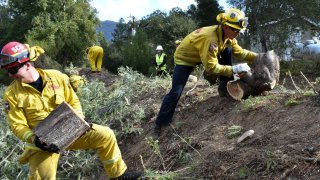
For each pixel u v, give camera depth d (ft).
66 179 18.10
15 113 12.28
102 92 25.46
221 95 18.51
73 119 12.12
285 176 11.53
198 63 17.34
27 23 83.82
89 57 41.73
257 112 15.75
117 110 21.80
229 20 16.03
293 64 50.93
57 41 80.07
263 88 16.66
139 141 19.10
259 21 65.16
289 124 13.96
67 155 18.99
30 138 12.00
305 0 62.54
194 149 15.29
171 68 71.56
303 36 65.98
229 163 13.20
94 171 18.29
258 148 13.29
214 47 16.10
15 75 12.14
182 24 75.77
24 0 83.10
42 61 65.26
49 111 12.58
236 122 16.02
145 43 71.05
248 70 16.53
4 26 94.17
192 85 22.27
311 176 11.13
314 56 53.11
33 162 12.66
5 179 17.49
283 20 64.44
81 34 85.46
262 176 11.96
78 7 84.69
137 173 13.58
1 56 11.99
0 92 29.12
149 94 23.45
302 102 14.97
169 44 75.36
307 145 12.23
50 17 82.53
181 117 18.79
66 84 13.03
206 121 17.39
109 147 13.20
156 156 16.52
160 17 78.33
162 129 18.15
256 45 69.41
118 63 82.79
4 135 19.57
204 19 79.25
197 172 13.73
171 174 14.29
